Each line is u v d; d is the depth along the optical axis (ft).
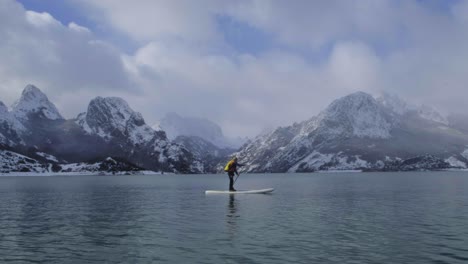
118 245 94.27
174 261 79.05
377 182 544.62
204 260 79.56
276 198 231.09
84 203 217.36
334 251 86.07
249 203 197.88
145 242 97.30
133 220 138.31
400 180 637.30
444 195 254.88
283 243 94.79
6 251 89.20
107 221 136.87
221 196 250.57
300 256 82.02
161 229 116.98
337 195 261.03
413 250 86.38
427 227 117.29
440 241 95.61
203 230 114.52
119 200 237.86
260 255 83.15
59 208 188.03
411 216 143.23
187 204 197.16
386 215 146.61
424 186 398.01
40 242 99.09
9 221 139.85
